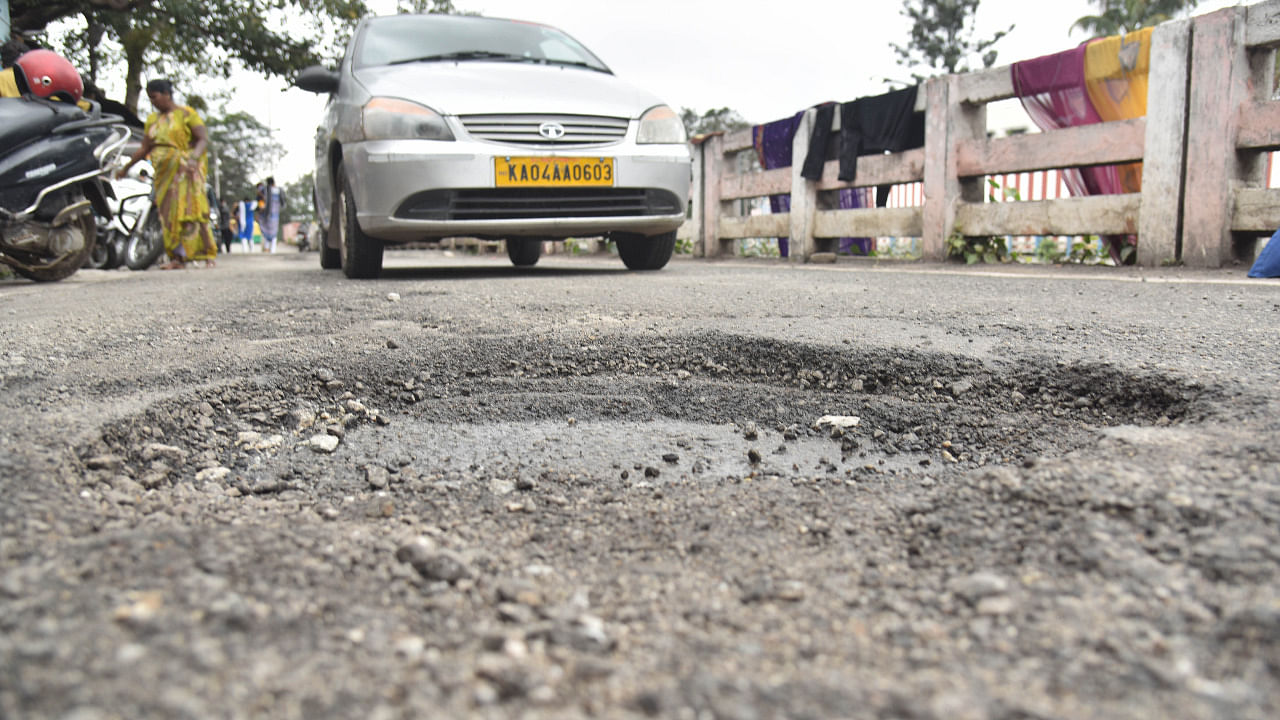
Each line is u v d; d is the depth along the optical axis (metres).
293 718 0.71
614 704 0.76
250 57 11.94
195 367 2.24
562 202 5.09
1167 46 5.02
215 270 7.10
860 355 2.33
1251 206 4.79
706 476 1.59
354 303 3.61
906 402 2.03
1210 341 2.29
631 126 5.25
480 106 4.91
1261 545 1.00
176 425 1.79
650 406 2.06
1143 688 0.77
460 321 3.03
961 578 1.02
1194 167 4.98
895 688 0.78
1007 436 1.77
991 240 6.38
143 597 0.90
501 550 1.20
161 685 0.74
